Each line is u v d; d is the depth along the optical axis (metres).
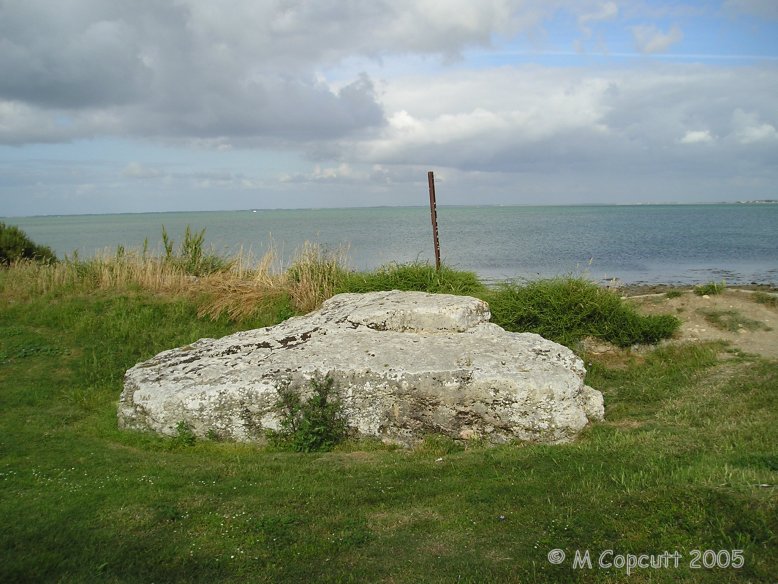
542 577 4.14
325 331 8.68
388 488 5.75
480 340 8.30
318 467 6.39
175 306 12.74
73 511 5.25
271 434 7.27
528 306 11.23
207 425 7.34
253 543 4.68
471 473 6.07
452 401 7.21
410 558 4.46
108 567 4.39
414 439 7.27
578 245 41.38
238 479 6.03
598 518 4.80
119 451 6.95
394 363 7.48
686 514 4.64
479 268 28.41
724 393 8.36
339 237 48.44
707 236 49.34
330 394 7.37
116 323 11.88
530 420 7.09
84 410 8.41
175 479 6.00
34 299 13.25
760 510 4.50
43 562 4.43
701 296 12.59
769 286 20.66
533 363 7.62
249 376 7.47
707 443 6.48
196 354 8.52
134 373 8.12
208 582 4.21
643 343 10.88
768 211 129.75
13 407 8.38
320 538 4.77
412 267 12.77
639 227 64.81
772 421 6.98
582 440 7.03
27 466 6.36
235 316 12.45
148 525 5.00
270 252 15.09
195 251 15.83
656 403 8.45
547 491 5.45
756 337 10.70
